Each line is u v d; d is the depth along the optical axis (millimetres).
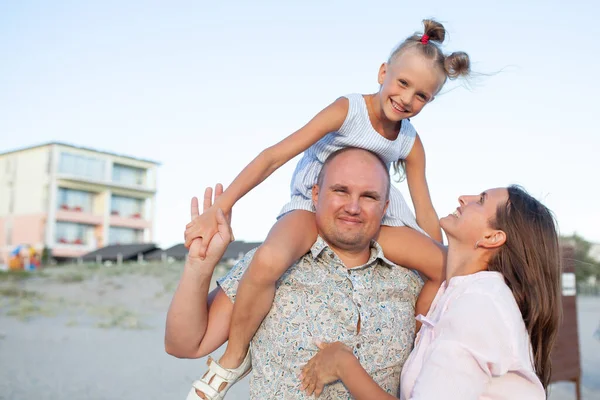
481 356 2061
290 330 2598
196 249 2516
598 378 9250
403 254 2803
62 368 8984
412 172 3377
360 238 2629
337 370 2391
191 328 2629
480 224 2463
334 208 2604
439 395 2021
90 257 33469
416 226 3064
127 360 9703
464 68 3037
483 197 2539
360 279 2686
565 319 7637
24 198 46312
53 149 45125
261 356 2646
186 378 8539
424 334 2447
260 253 2479
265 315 2637
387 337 2662
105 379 8328
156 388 7871
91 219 46031
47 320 13781
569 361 7582
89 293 18484
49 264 39844
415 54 2965
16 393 7449
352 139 3023
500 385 2127
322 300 2619
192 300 2566
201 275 2541
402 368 2703
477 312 2131
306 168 3084
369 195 2617
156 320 14664
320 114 2943
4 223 46750
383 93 3039
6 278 20000
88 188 46219
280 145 2820
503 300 2188
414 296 2883
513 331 2115
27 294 17406
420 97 3012
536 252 2381
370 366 2625
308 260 2717
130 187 47688
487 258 2490
